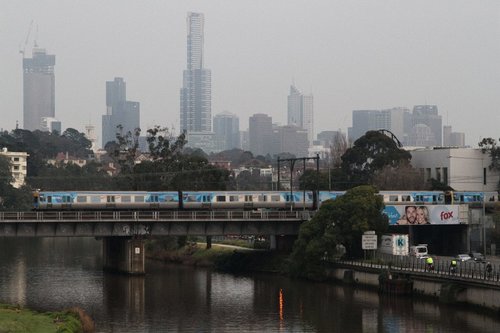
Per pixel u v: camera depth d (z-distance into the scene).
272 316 152.50
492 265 166.00
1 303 162.75
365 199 197.12
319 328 140.12
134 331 138.12
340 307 160.25
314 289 186.62
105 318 151.00
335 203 198.50
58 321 134.50
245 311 158.38
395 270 176.12
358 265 188.75
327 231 197.12
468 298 156.75
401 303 163.25
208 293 183.00
